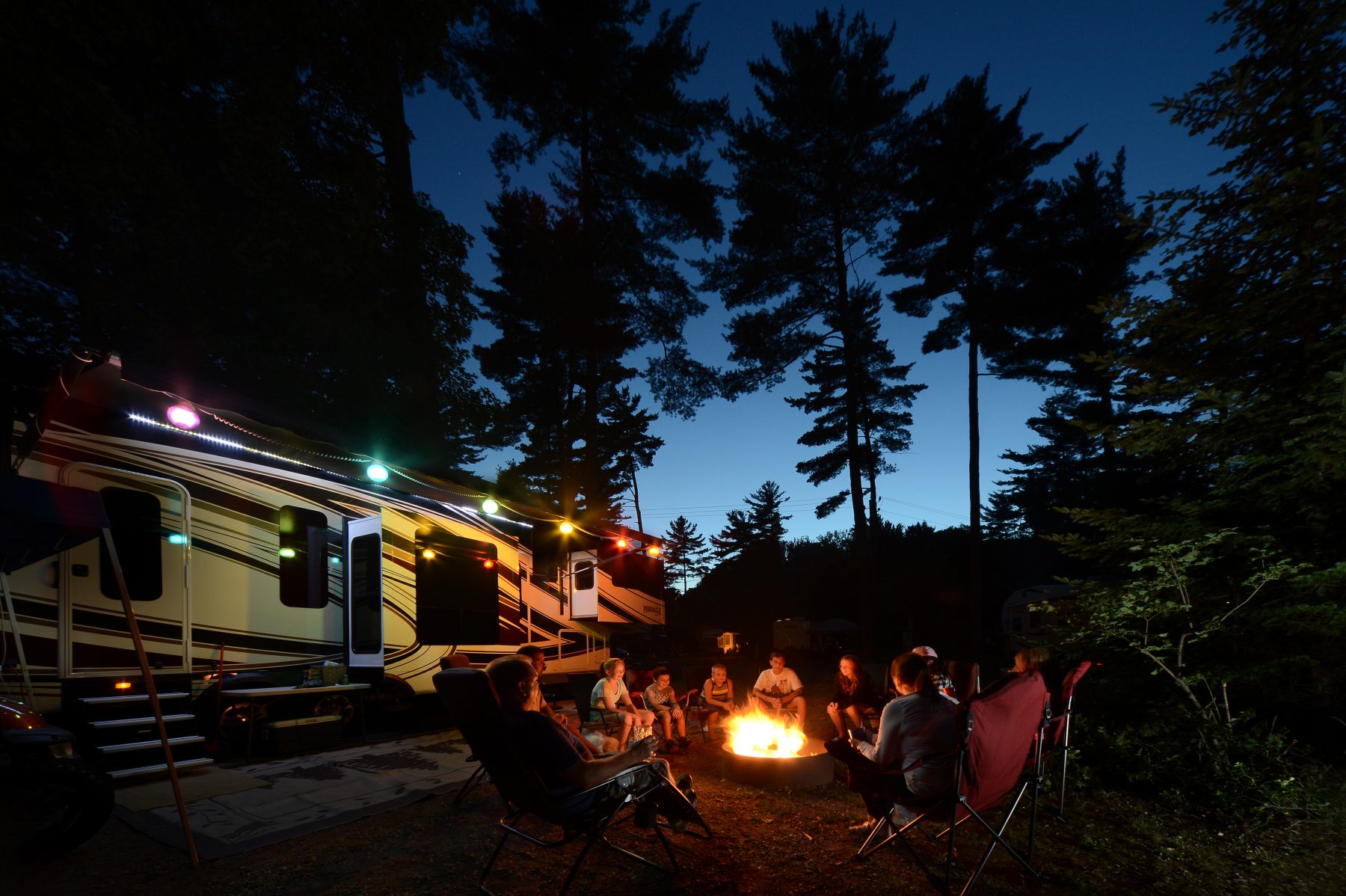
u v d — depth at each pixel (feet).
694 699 27.91
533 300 73.77
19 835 12.32
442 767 19.42
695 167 69.77
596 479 72.64
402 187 40.52
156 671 19.08
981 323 73.82
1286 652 17.11
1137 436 19.22
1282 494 16.97
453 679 10.28
